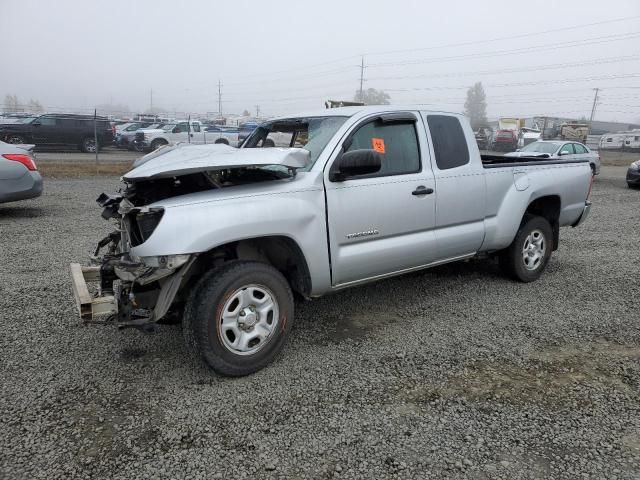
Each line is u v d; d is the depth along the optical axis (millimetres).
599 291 5551
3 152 8734
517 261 5625
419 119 4668
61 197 11805
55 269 6035
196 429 3023
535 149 18625
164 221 3289
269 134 5059
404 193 4375
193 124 29672
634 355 4023
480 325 4594
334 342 4227
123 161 21359
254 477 2633
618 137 48844
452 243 4828
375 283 5750
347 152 3842
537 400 3367
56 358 3867
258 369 3688
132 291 3469
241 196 3582
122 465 2709
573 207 6129
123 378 3594
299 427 3055
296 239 3748
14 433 2955
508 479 2633
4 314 4664
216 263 3645
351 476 2646
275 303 3715
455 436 2980
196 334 3432
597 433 3018
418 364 3848
